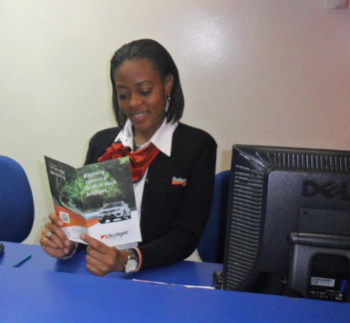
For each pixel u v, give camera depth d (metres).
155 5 2.11
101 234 0.97
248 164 0.76
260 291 0.81
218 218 1.49
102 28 2.19
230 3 2.04
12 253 1.18
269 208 0.74
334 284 0.75
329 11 1.97
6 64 2.33
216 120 2.20
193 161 1.23
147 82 1.12
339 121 2.09
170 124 1.27
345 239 0.71
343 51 2.00
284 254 0.75
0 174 1.66
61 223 1.04
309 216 0.73
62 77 2.29
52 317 0.64
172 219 1.23
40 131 2.40
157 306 0.67
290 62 2.06
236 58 2.10
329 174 0.72
